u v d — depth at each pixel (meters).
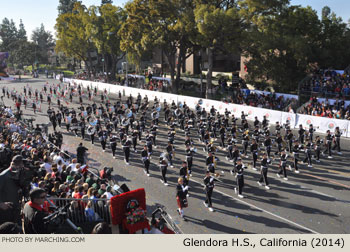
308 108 29.98
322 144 22.45
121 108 32.09
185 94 46.31
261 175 16.06
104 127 28.31
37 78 81.62
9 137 16.66
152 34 40.31
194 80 52.81
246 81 43.88
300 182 16.34
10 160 10.48
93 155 21.27
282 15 35.28
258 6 31.70
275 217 12.65
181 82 51.94
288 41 32.28
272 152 21.88
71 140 25.16
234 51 36.03
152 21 40.62
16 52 108.88
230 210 13.34
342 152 21.44
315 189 15.41
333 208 13.34
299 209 13.31
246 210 13.32
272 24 33.84
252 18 32.53
